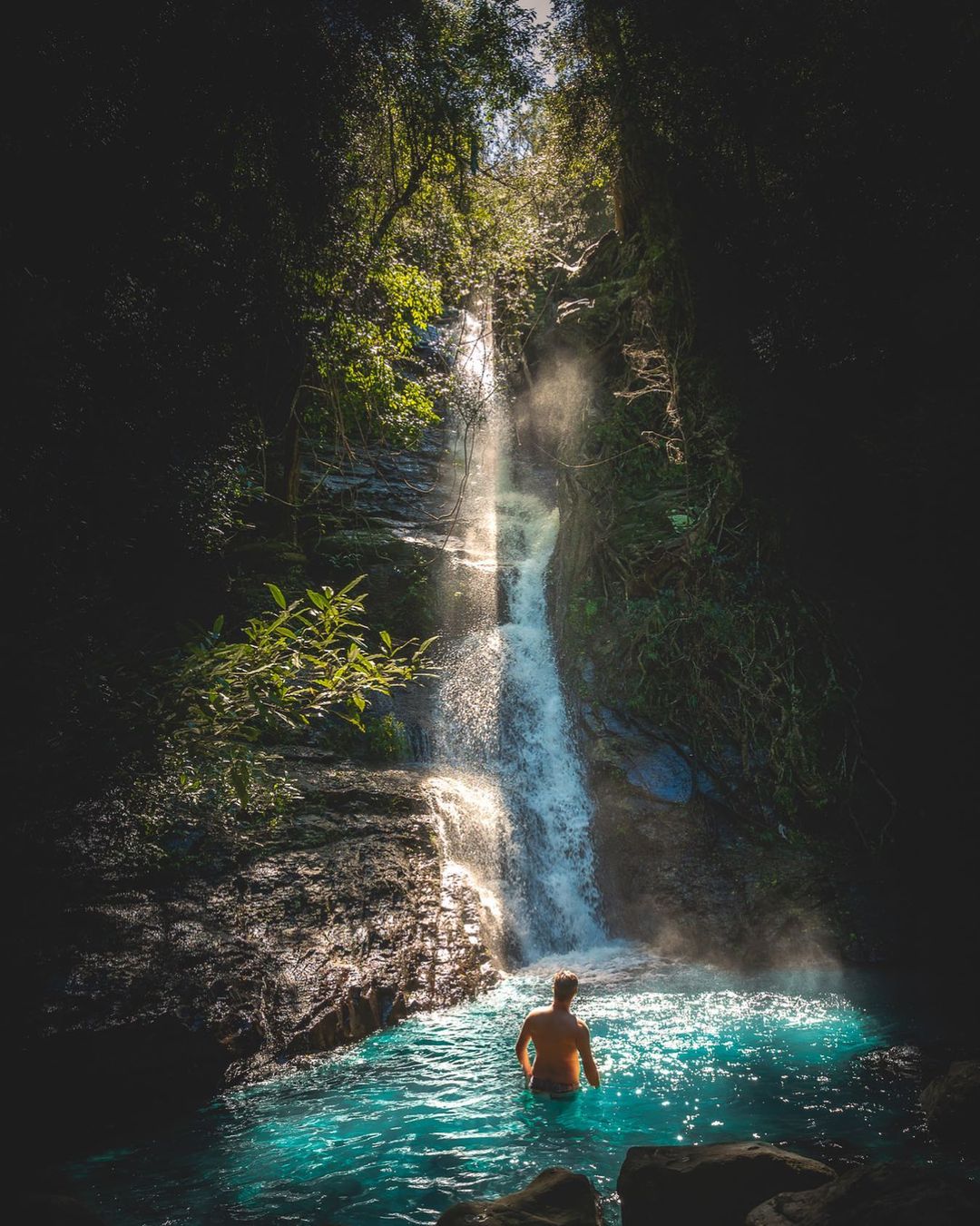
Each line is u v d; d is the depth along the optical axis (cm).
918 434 1410
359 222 1559
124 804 855
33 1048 640
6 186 799
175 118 977
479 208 1861
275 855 1004
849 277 1449
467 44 1552
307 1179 580
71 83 848
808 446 1589
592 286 2128
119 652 768
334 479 2042
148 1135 651
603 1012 925
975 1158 578
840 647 1434
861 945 1091
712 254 1672
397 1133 644
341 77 1256
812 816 1307
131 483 1015
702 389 1633
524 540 2136
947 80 1226
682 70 1644
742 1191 496
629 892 1278
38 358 653
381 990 896
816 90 1489
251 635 767
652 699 1478
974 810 1281
